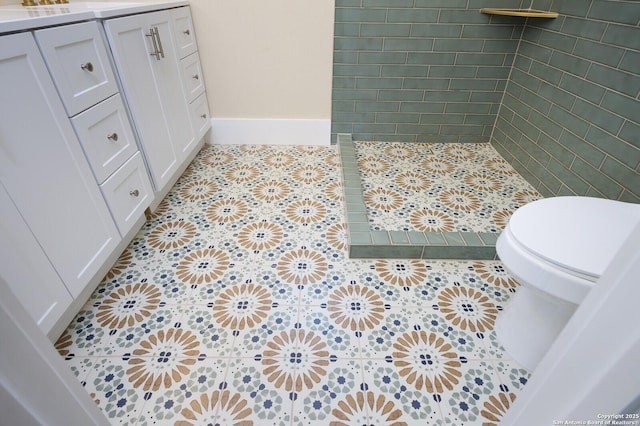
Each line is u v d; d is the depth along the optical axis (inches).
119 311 47.5
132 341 43.6
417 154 89.6
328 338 44.2
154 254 57.6
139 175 57.2
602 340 14.1
